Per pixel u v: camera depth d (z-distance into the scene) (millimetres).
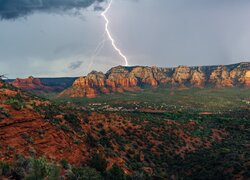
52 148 37250
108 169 39812
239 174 49219
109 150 51375
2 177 24109
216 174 51969
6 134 32875
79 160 40000
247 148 71000
